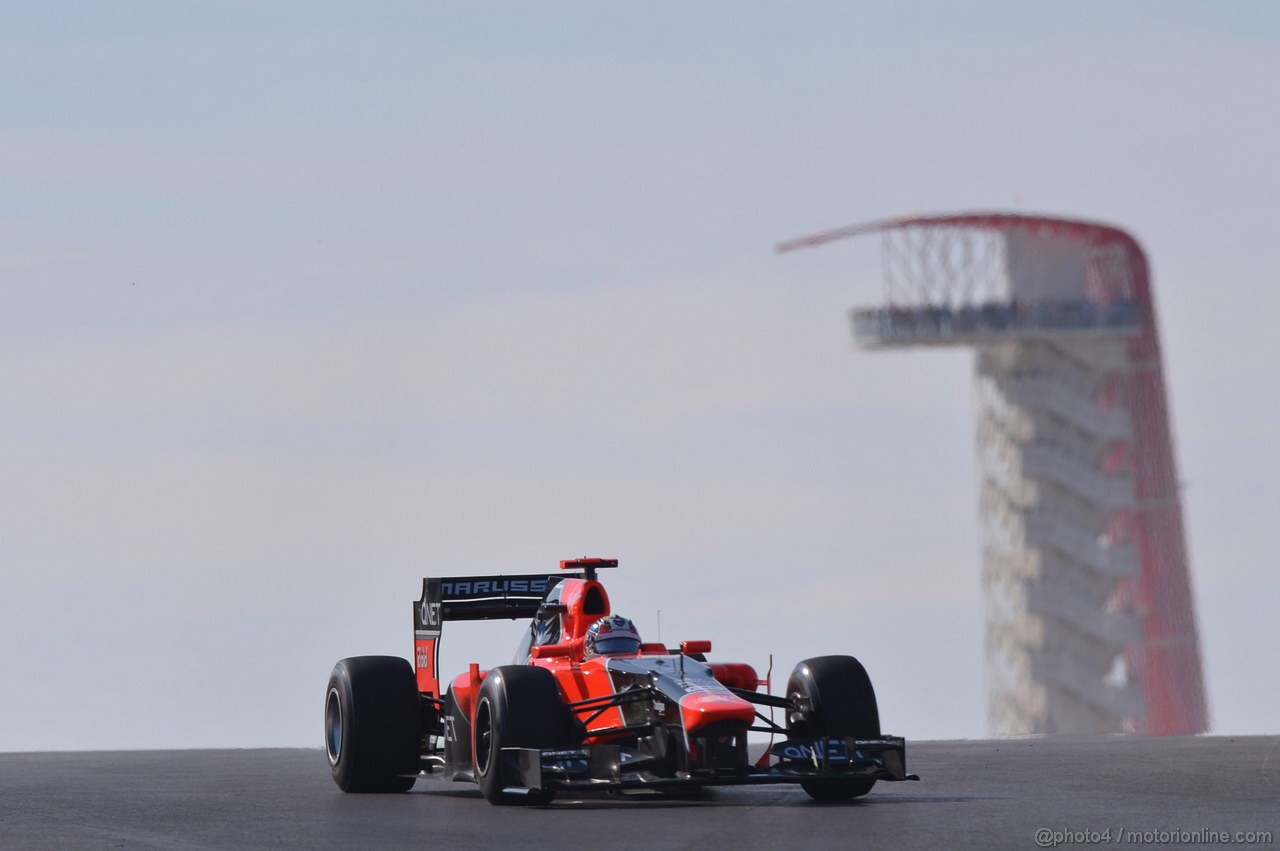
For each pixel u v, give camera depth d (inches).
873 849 1375.5
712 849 1393.9
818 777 1769.2
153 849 1477.6
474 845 1460.4
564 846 1438.2
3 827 1683.1
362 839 1526.8
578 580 2110.0
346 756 2086.6
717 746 1752.0
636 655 1973.4
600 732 1899.6
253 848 1471.5
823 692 1872.5
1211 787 1889.8
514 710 1818.4
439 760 2108.8
